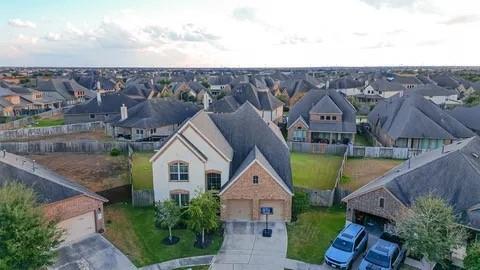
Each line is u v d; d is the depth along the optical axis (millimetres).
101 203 30188
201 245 27625
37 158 52625
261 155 33094
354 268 24859
